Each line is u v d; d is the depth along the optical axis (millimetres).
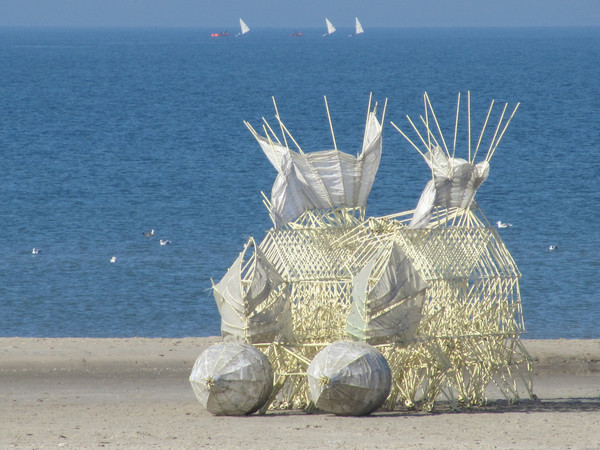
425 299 68062
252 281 65875
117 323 103875
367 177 72188
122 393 74688
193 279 122438
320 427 60938
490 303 69562
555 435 58875
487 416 65500
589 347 87688
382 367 63344
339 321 69188
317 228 71375
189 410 68562
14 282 119688
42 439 57125
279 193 70438
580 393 75062
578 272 124688
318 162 71688
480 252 70000
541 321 103875
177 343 89188
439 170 70938
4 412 67688
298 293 69688
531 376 72688
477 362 68750
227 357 64312
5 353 84000
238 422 63281
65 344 87938
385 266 63938
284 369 67812
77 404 70750
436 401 71812
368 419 63875
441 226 71125
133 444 55125
